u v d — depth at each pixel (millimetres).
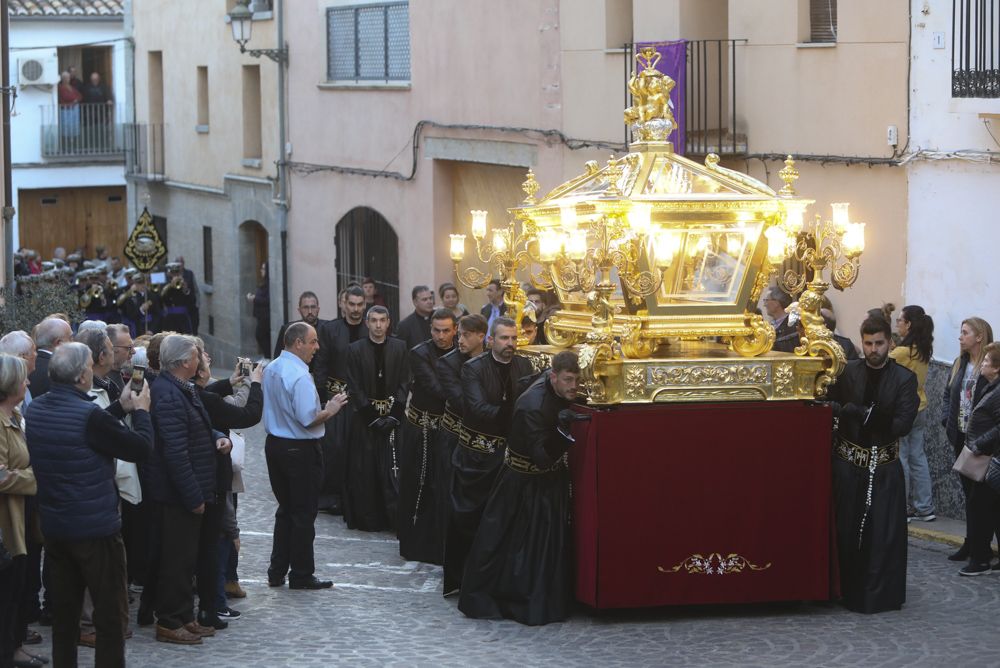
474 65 19984
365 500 13266
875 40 14102
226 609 9852
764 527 9820
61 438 8062
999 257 12805
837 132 14633
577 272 9672
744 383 9766
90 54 39375
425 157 21312
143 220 20734
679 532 9719
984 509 10805
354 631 9617
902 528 9984
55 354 8219
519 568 9797
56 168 38594
